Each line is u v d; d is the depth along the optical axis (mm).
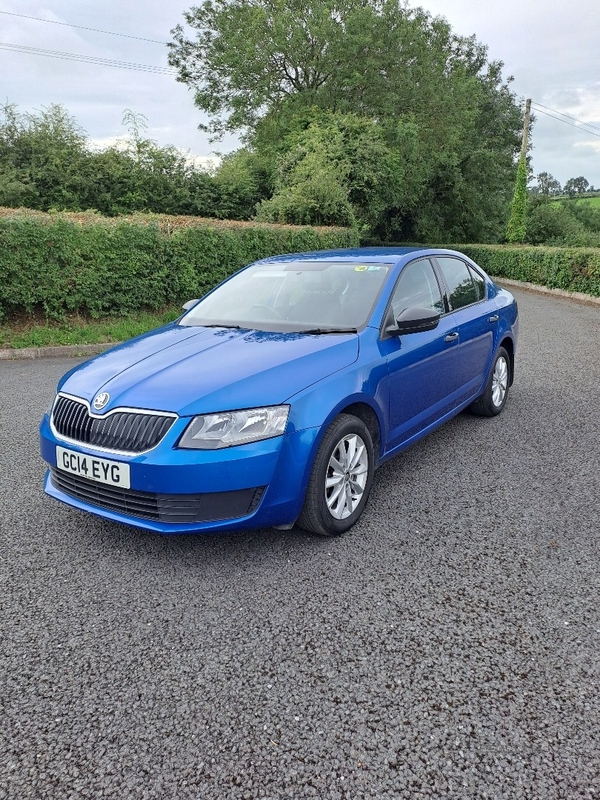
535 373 7656
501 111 45875
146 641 2557
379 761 1950
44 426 3453
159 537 3471
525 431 5316
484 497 3955
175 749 2010
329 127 26484
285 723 2111
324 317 3969
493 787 1851
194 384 3080
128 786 1877
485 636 2557
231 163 28469
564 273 17859
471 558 3188
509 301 5996
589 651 2455
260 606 2785
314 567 3117
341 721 2113
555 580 2977
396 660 2416
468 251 26141
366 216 26766
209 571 3094
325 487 3279
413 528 3533
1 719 2150
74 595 2896
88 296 10422
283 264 4762
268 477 2975
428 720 2113
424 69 34656
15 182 19078
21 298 9828
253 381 3092
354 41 31016
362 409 3617
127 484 2965
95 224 10594
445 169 38750
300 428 3066
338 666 2389
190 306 4734
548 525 3555
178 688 2287
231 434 2924
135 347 3777
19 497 4027
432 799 1814
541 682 2285
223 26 33156
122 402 3062
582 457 4660
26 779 1904
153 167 23266
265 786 1868
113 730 2096
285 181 23906
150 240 11000
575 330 11211
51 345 9508
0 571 3115
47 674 2371
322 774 1906
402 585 2943
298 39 30641
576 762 1933
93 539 3449
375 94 32594
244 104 32469
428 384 4289
